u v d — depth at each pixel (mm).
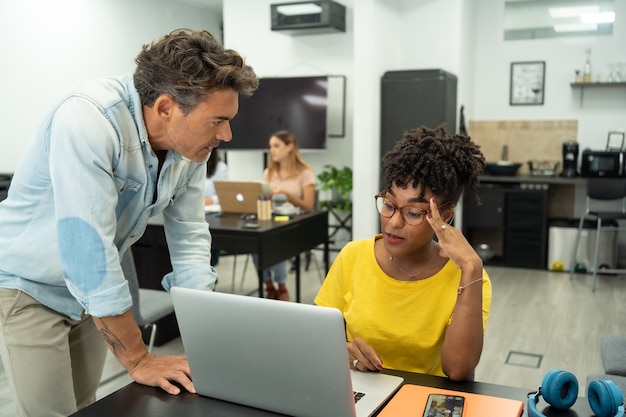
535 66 6191
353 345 1384
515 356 3508
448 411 1135
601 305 4516
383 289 1495
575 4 5996
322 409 1096
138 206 1473
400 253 1417
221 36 8758
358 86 5254
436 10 5578
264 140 6164
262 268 3436
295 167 4574
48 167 1352
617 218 5016
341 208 6004
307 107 5965
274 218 3873
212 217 3924
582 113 6094
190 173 1599
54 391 1539
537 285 5129
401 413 1148
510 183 5844
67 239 1254
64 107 1271
